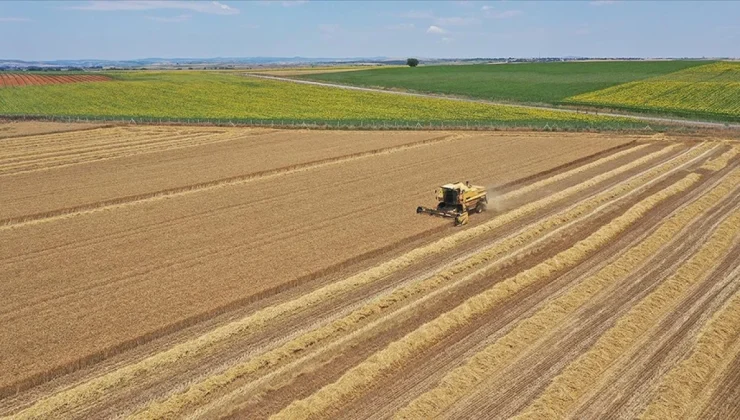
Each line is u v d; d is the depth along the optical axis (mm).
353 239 29328
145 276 24656
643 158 49219
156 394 16609
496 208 35812
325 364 18203
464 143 58312
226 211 34656
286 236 29906
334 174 44562
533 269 25344
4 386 16609
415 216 33375
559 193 38281
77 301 22203
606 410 15953
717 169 44688
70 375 17625
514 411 15906
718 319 20641
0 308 21625
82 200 36969
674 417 15602
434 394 16391
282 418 15445
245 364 17859
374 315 21500
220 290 23109
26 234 30609
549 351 18922
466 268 25844
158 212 34562
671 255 27484
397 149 55125
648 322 20859
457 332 20297
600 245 28953
